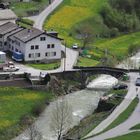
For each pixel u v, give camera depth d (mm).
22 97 183500
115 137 145375
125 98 177875
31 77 195625
